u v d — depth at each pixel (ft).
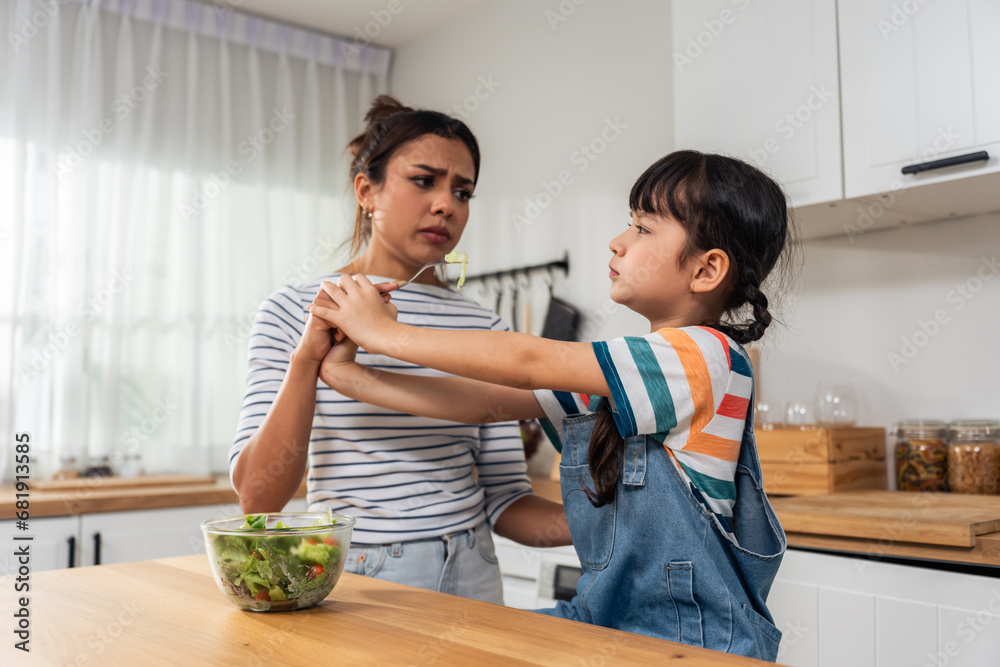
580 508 2.78
